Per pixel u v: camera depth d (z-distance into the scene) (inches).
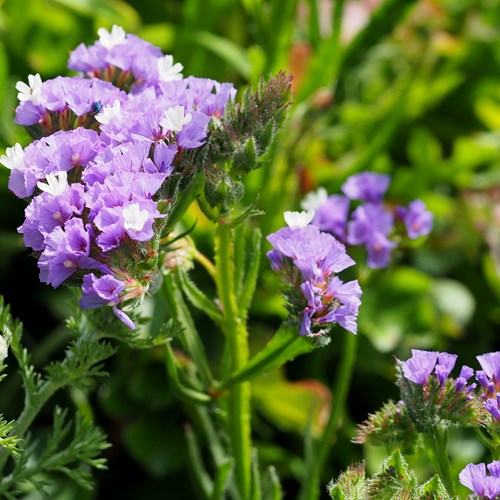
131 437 24.9
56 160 15.1
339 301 15.6
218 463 19.1
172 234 17.0
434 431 15.8
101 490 25.4
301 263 15.5
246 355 17.3
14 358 24.8
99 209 14.6
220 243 16.5
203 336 25.7
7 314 16.7
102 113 15.5
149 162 15.0
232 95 16.2
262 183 24.8
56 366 16.4
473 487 15.0
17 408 23.9
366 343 26.9
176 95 16.0
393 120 26.4
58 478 23.4
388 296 27.5
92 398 26.0
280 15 24.8
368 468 24.5
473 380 25.5
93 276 14.5
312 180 27.0
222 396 17.5
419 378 15.7
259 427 25.8
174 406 25.8
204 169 15.8
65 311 25.3
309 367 26.8
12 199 26.4
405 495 14.9
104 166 14.9
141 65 16.7
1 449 16.8
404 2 25.6
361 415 27.0
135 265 14.8
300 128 26.3
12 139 22.0
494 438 15.6
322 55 25.1
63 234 14.5
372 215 19.0
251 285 17.3
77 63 16.8
